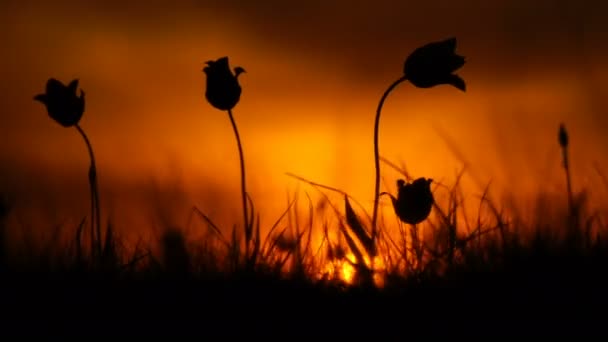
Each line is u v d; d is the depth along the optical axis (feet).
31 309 20.12
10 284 21.58
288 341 18.44
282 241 23.75
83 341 18.45
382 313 19.66
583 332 18.13
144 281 21.79
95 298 20.57
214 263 22.79
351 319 19.42
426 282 21.03
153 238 24.17
